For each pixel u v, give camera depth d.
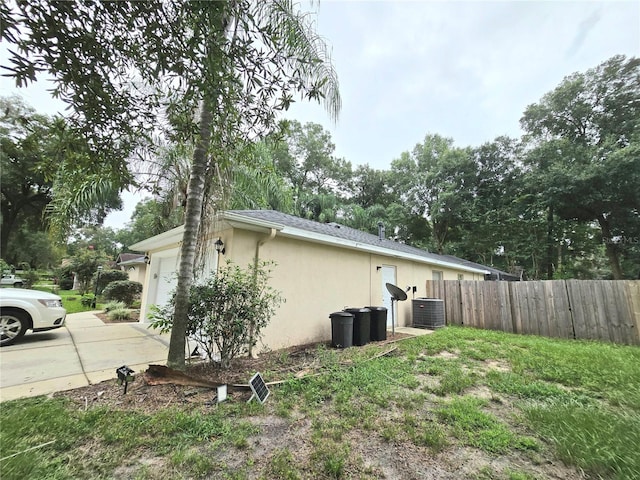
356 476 1.89
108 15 1.69
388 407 2.89
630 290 6.21
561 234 17.72
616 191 14.31
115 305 10.11
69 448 2.09
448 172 22.03
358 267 7.48
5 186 14.50
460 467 2.00
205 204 4.21
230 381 3.50
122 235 32.66
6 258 20.34
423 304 8.52
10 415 2.43
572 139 17.62
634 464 1.87
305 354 4.98
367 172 27.64
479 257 23.38
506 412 2.83
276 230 5.11
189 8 1.72
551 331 7.09
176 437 2.27
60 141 2.13
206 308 3.87
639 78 15.42
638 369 3.95
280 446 2.20
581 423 2.41
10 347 4.84
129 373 3.10
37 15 1.58
